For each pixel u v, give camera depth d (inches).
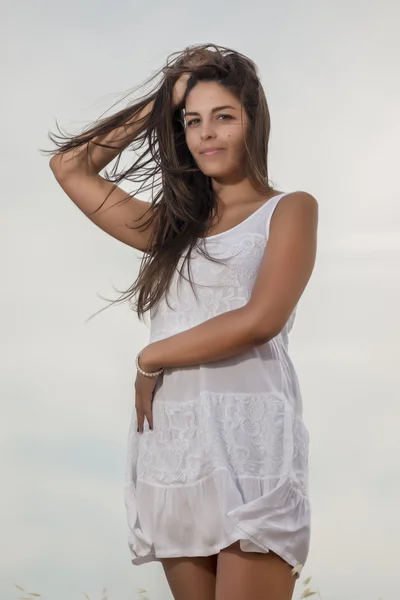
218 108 115.8
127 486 116.6
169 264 115.0
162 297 116.0
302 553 106.8
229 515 102.9
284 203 111.1
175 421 110.6
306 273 108.5
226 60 117.8
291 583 107.3
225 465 105.3
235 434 107.3
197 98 116.8
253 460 106.7
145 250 127.0
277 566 105.3
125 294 121.6
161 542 110.9
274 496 104.5
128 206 127.3
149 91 127.2
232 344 106.2
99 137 128.0
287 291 106.4
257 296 106.1
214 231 116.6
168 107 121.0
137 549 113.8
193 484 107.6
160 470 111.3
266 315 105.6
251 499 105.3
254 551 103.9
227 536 103.4
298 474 108.0
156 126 122.6
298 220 109.3
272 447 107.0
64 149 128.7
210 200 119.8
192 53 120.0
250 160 115.8
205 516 106.4
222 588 104.8
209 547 106.6
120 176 128.0
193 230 117.0
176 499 109.0
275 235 108.8
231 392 108.7
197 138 116.4
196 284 112.3
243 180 117.4
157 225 122.9
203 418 107.8
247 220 113.3
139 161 127.2
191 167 121.3
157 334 115.4
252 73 118.0
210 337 106.7
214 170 115.6
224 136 115.6
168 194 120.2
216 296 111.3
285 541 104.7
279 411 108.6
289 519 105.3
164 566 114.1
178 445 109.9
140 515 113.6
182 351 108.5
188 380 110.4
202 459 107.1
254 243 111.3
